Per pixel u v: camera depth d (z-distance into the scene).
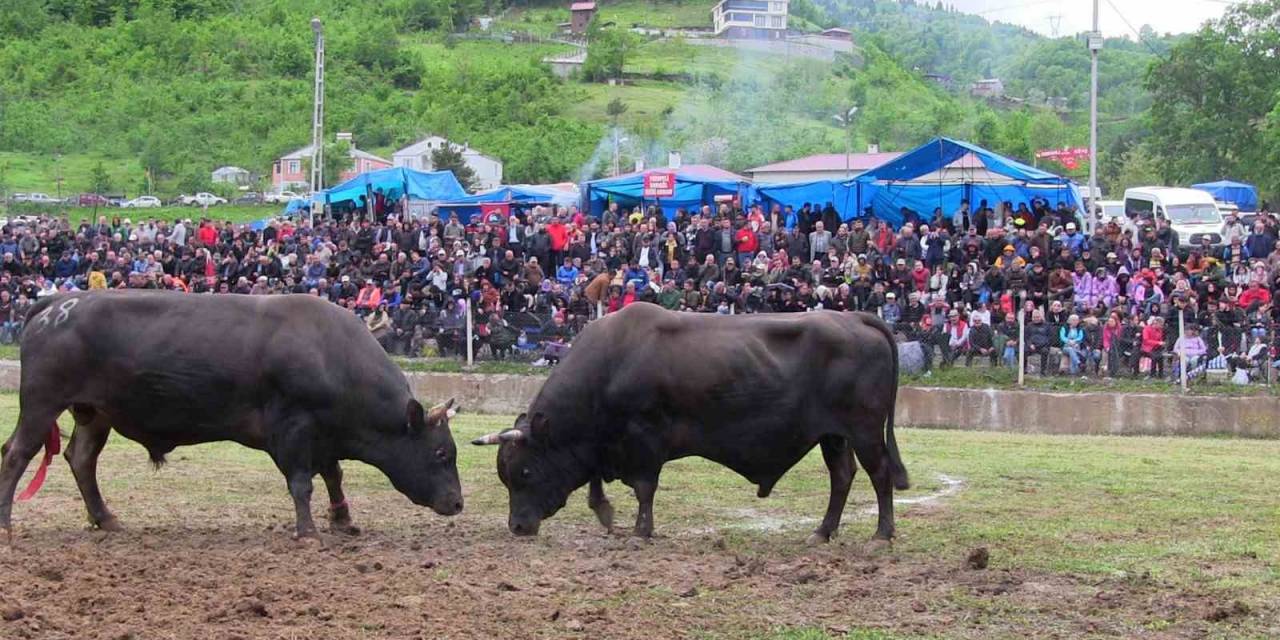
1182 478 16.91
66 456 12.49
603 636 8.75
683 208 37.59
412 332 28.45
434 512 13.95
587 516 13.91
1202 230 42.47
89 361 11.78
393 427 12.36
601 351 12.50
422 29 152.88
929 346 26.20
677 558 11.49
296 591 9.75
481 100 113.12
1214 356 24.81
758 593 10.05
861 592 10.12
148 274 31.89
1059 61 151.12
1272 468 18.05
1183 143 68.94
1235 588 10.41
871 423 12.23
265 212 79.06
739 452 12.36
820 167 55.59
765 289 27.11
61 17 134.25
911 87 133.75
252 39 127.38
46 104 108.38
